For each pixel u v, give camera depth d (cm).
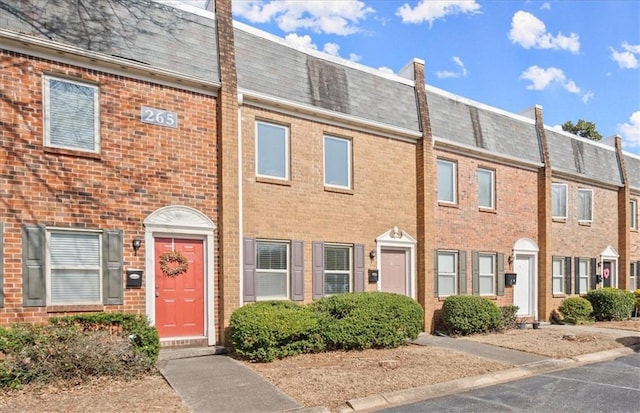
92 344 696
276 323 861
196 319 923
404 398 672
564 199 1723
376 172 1219
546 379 805
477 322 1241
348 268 1160
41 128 783
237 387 681
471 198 1429
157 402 607
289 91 1072
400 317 1036
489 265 1480
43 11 804
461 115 1438
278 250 1047
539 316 1585
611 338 1233
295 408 604
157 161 893
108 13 870
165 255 896
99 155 831
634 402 662
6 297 736
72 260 805
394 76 1294
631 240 1991
